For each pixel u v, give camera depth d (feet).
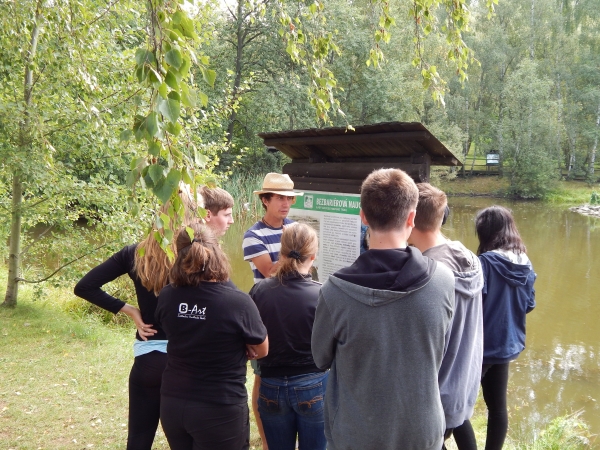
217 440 7.23
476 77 125.08
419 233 7.57
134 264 8.48
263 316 8.28
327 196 11.04
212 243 7.48
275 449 8.68
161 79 5.00
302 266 8.44
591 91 119.55
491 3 11.55
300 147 12.05
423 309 5.67
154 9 5.31
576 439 14.30
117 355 17.87
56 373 16.03
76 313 24.03
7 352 17.63
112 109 20.22
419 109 91.81
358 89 80.59
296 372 8.29
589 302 35.88
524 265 8.82
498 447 9.12
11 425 12.78
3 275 29.55
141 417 8.47
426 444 5.79
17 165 18.76
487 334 8.75
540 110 113.70
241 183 66.95
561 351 27.17
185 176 5.26
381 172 6.20
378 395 5.74
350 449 5.89
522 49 124.57
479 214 9.52
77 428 12.76
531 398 21.56
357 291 5.74
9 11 16.56
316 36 13.01
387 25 12.12
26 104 19.21
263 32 71.05
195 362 7.23
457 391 6.76
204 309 7.17
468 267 7.10
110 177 22.17
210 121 26.76
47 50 18.53
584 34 123.54
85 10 16.87
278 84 70.03
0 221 22.15
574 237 65.98
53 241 22.68
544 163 112.98
